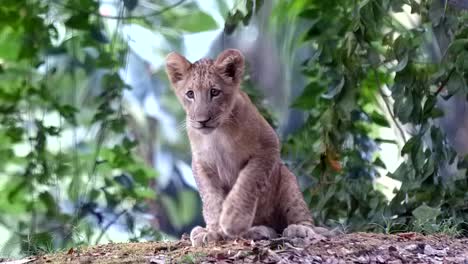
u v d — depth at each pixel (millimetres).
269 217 10586
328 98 13305
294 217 10547
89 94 18438
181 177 21844
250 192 10016
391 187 18375
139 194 15914
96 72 18078
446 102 16250
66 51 16406
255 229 9961
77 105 18359
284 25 20141
